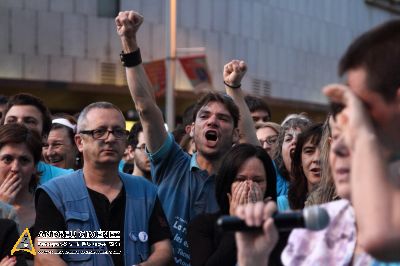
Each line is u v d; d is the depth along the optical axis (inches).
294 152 226.5
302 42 1579.7
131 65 233.0
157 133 235.9
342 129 91.7
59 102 1302.9
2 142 230.1
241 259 102.7
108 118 210.7
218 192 201.8
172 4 1109.7
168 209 232.7
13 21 1243.8
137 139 357.1
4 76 1235.2
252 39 1459.2
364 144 86.3
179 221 231.3
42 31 1262.3
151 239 212.8
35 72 1255.5
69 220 203.9
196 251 193.5
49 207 205.2
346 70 91.7
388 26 90.6
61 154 315.3
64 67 1274.6
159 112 235.9
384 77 88.2
